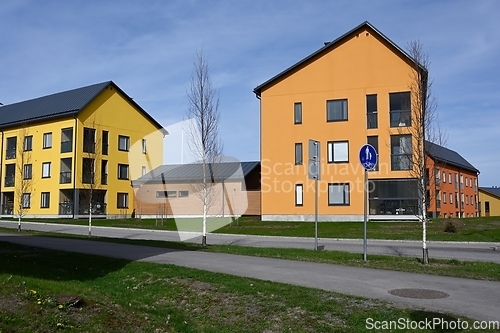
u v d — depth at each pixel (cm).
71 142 4381
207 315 817
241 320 774
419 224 2869
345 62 3450
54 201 4447
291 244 2003
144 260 1348
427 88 1461
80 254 1477
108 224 3394
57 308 690
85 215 4359
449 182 5341
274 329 720
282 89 3588
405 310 743
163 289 984
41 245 1769
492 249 1786
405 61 3316
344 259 1350
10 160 4859
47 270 1162
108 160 4600
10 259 1306
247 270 1157
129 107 4847
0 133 4953
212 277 1030
